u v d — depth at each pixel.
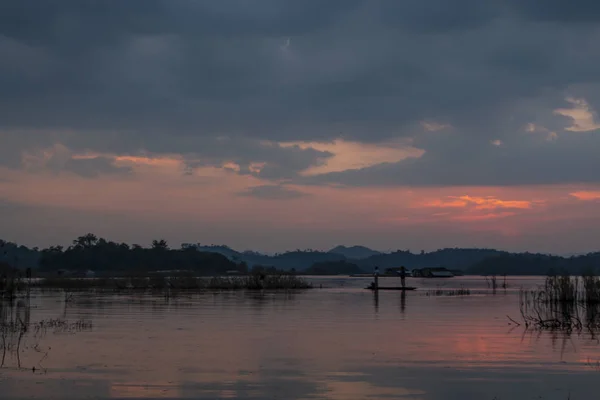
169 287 68.00
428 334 25.50
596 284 44.31
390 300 47.78
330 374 17.45
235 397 14.98
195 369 18.02
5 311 35.88
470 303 44.28
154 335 24.98
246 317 32.50
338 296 53.38
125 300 46.47
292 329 27.11
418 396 15.18
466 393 15.48
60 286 70.75
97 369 17.95
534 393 15.50
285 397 15.00
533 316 33.25
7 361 19.14
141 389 15.66
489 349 21.58
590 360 19.52
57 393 15.23
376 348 21.77
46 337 24.28
